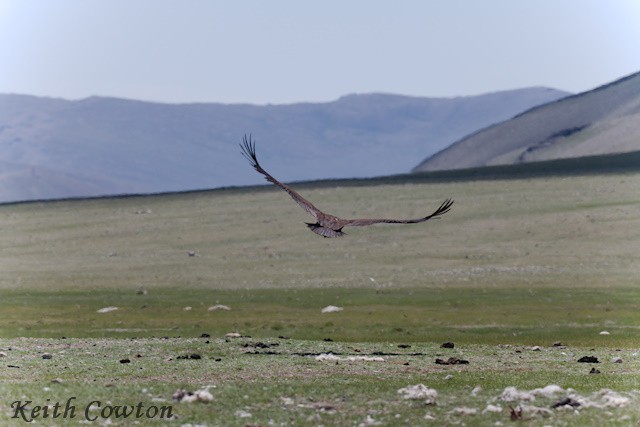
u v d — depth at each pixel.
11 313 71.75
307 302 76.75
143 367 34.88
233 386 30.12
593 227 121.38
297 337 54.81
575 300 74.38
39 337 55.62
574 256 106.81
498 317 64.38
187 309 72.81
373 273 103.00
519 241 117.81
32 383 30.64
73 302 80.31
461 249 115.94
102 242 136.12
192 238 135.75
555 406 26.58
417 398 28.08
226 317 67.69
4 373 33.28
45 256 126.69
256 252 123.12
